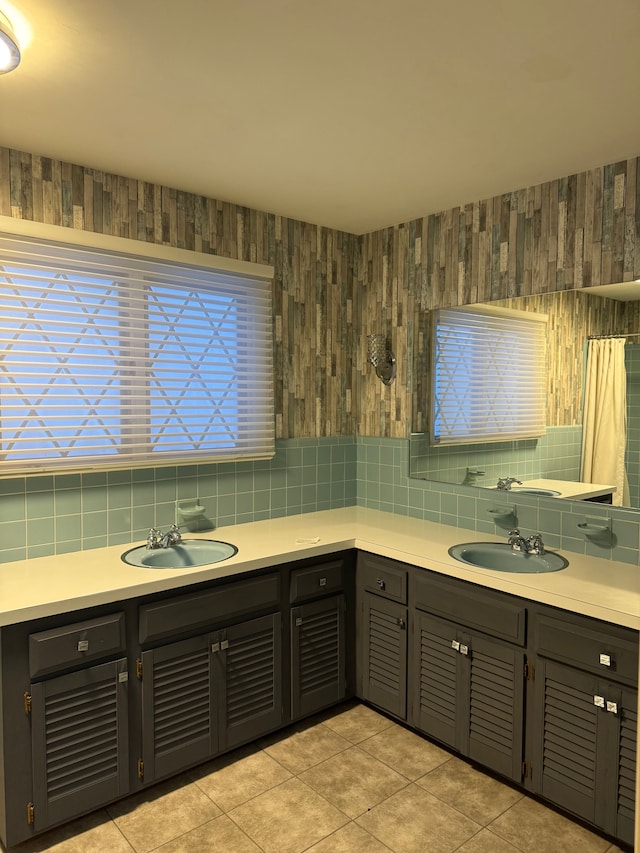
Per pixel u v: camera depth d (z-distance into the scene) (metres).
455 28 1.57
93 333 2.61
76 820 2.21
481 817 2.23
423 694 2.67
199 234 2.93
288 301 3.33
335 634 2.93
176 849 2.07
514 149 2.35
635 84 1.85
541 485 2.79
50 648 2.03
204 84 1.87
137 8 1.47
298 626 2.77
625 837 2.01
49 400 2.54
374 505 3.62
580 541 2.66
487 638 2.39
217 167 2.57
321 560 2.86
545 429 2.75
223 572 2.44
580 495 2.65
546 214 2.71
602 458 2.55
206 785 2.41
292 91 1.91
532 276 2.77
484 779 2.46
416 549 2.72
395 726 2.87
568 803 2.16
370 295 3.61
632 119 2.09
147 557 2.59
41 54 1.69
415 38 1.61
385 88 1.89
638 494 2.47
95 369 2.64
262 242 3.19
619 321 2.47
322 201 3.01
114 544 2.73
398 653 2.78
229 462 3.12
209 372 2.99
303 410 3.44
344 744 2.71
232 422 3.12
